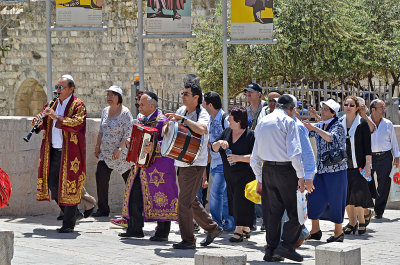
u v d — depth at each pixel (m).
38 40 40.34
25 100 41.69
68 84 11.19
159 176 10.31
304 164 9.20
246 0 15.20
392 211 15.56
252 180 10.40
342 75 30.56
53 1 40.00
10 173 12.77
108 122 12.81
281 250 9.05
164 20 15.48
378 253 10.12
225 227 11.62
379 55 30.36
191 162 9.45
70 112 11.18
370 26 32.38
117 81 38.59
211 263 7.32
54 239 10.20
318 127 10.85
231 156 10.21
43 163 11.37
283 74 30.59
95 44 38.91
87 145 13.40
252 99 12.11
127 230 10.70
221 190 11.24
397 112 16.53
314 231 11.20
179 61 37.03
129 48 38.25
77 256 8.79
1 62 41.19
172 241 10.53
